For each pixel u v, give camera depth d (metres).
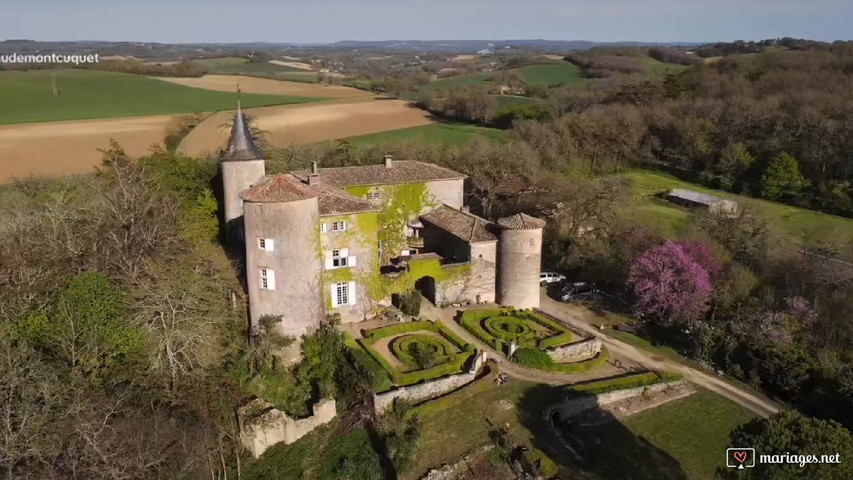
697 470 33.84
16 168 71.88
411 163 60.88
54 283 43.62
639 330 50.94
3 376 34.19
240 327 44.22
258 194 41.53
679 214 72.25
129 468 32.00
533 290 51.44
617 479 32.81
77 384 36.56
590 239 66.00
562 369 42.62
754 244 58.53
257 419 37.88
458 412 37.72
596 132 94.50
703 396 41.56
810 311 47.41
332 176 55.69
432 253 53.22
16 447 31.39
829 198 74.12
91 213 53.78
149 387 38.47
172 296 40.72
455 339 44.47
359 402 39.00
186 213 58.97
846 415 39.97
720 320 50.03
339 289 46.53
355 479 34.53
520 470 33.44
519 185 77.56
